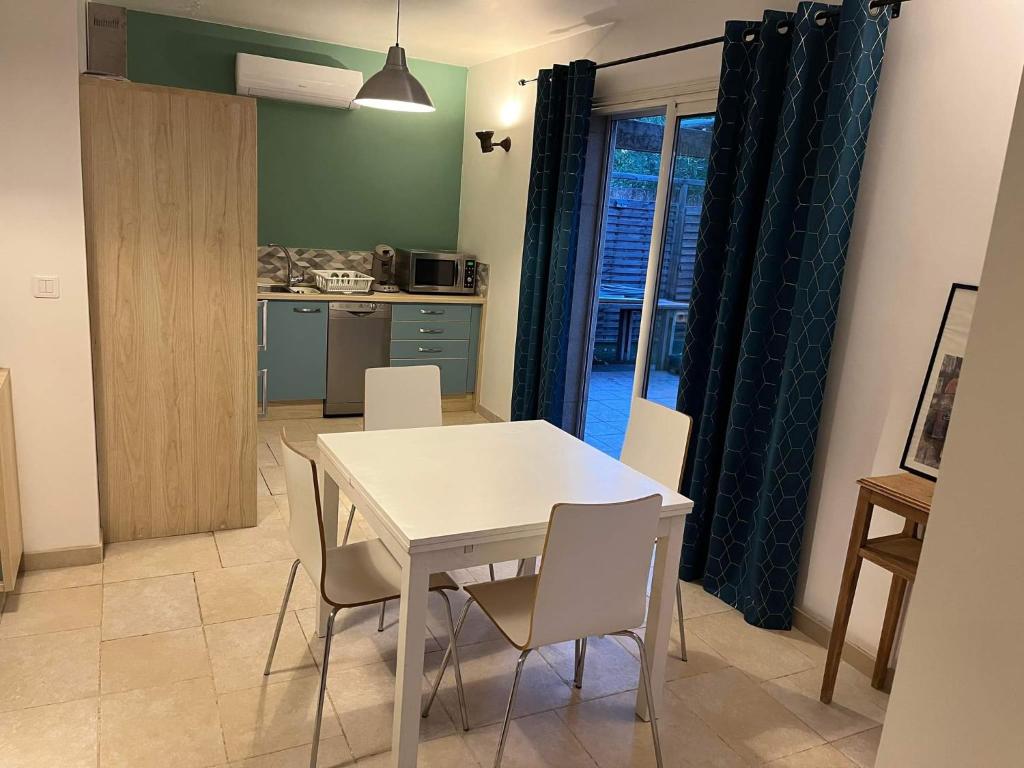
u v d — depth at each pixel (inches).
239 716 92.3
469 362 235.8
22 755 83.7
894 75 104.9
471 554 79.7
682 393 136.9
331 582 88.7
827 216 108.9
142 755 84.9
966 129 96.4
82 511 125.0
